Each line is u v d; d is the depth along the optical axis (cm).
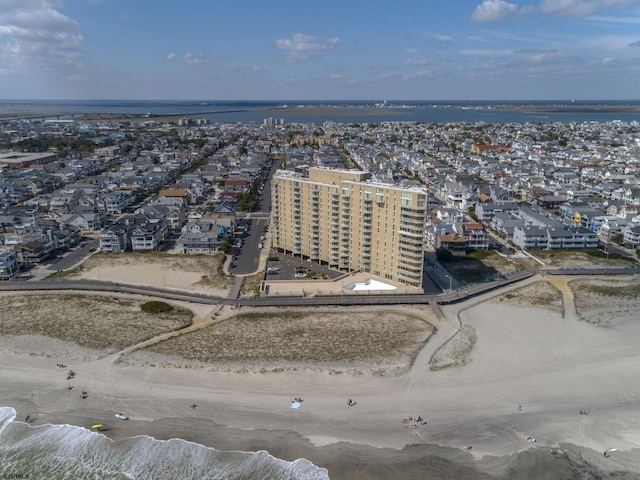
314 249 19562
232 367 12088
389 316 15112
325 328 14262
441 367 12125
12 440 9788
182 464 9194
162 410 10569
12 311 15262
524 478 8862
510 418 10369
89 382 11494
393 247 16888
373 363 12281
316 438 9788
